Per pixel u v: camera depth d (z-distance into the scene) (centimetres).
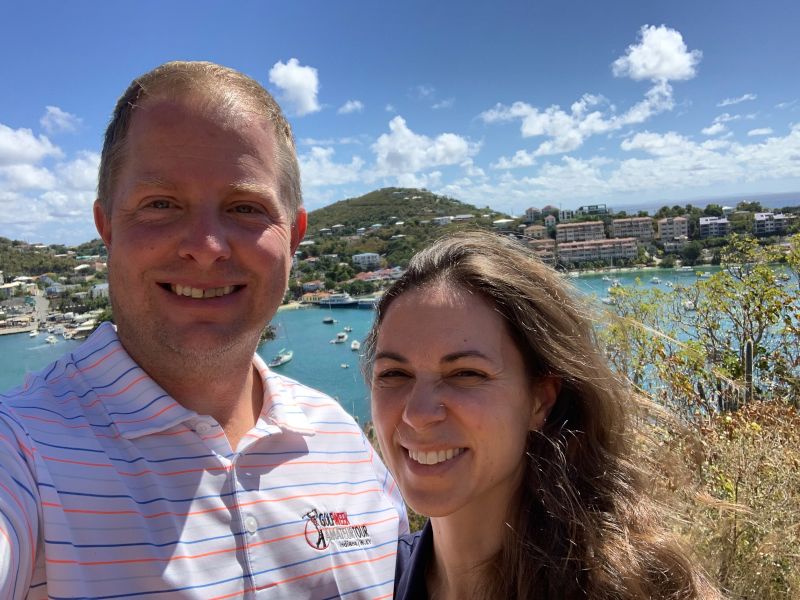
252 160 49
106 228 50
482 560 42
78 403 45
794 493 86
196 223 47
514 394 42
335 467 54
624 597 37
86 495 40
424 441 40
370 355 49
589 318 47
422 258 44
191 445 46
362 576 51
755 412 117
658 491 46
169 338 47
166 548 42
